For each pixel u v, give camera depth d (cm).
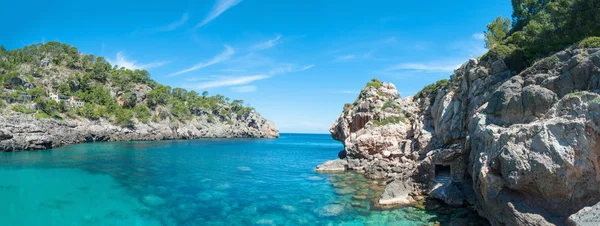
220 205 2864
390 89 5803
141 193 3209
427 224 2297
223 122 18975
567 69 1973
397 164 4116
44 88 12756
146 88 16538
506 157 1756
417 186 3114
